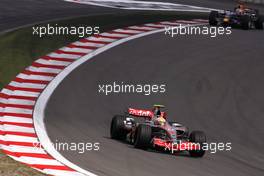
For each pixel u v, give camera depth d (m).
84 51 117.50
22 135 75.75
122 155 68.62
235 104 96.56
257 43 132.75
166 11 160.88
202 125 86.56
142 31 134.00
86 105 91.81
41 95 94.56
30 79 101.19
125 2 170.00
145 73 108.06
